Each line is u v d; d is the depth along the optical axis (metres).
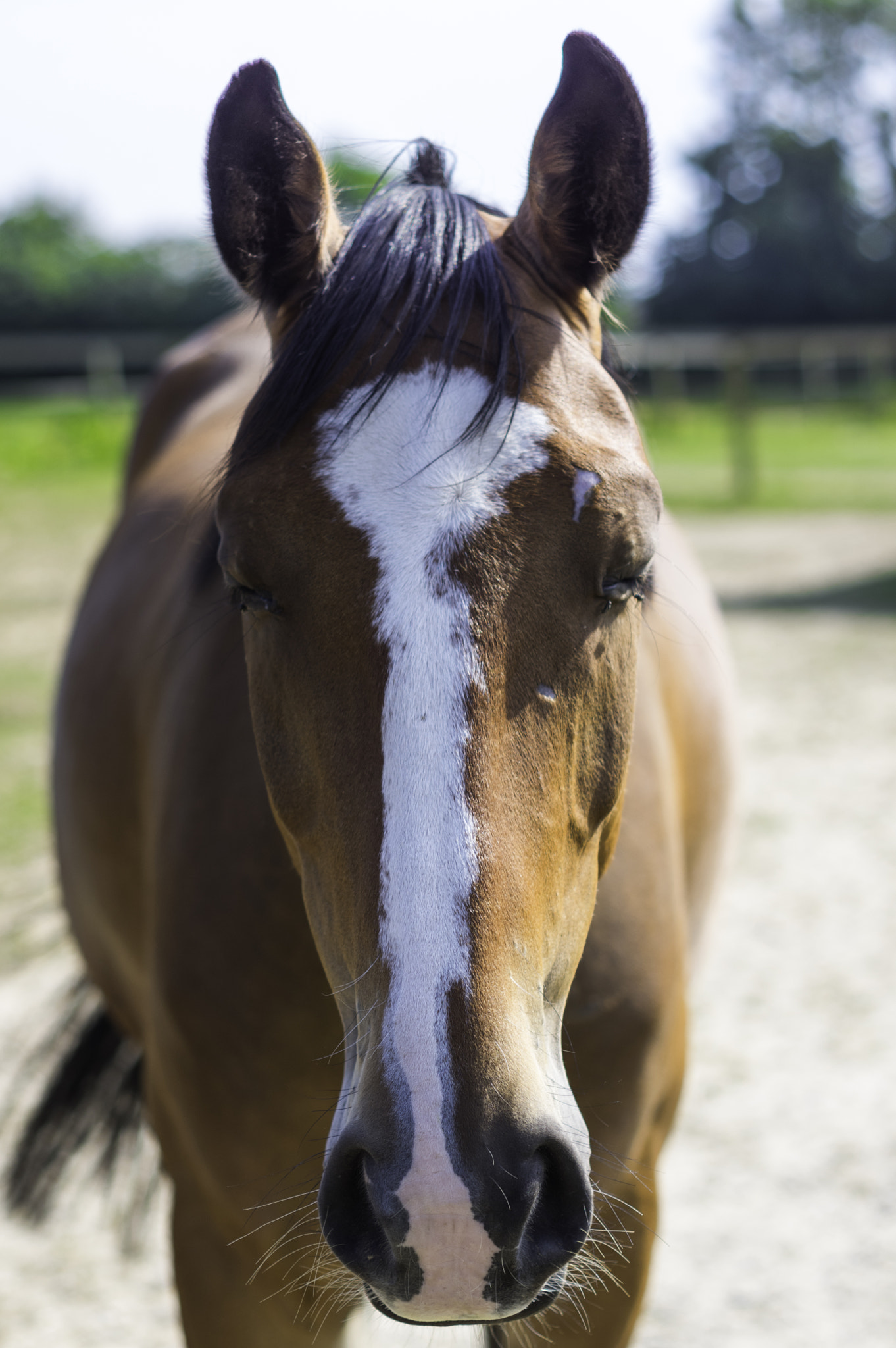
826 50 37.25
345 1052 1.12
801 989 3.37
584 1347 1.49
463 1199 0.96
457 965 1.00
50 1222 2.60
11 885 3.94
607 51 1.30
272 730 1.22
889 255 35.16
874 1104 2.86
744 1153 2.70
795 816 4.61
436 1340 1.84
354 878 1.07
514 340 1.18
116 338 23.09
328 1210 1.03
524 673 1.09
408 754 1.05
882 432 19.58
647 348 16.30
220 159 1.29
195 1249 1.57
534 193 1.34
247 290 1.34
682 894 1.72
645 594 1.31
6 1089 2.92
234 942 1.46
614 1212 1.44
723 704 2.19
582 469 1.14
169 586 1.96
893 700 5.98
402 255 1.24
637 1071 1.48
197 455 2.27
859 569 9.03
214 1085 1.48
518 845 1.06
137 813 1.86
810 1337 2.18
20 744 5.41
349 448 1.15
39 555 9.55
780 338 13.16
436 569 1.09
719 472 15.06
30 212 29.70
